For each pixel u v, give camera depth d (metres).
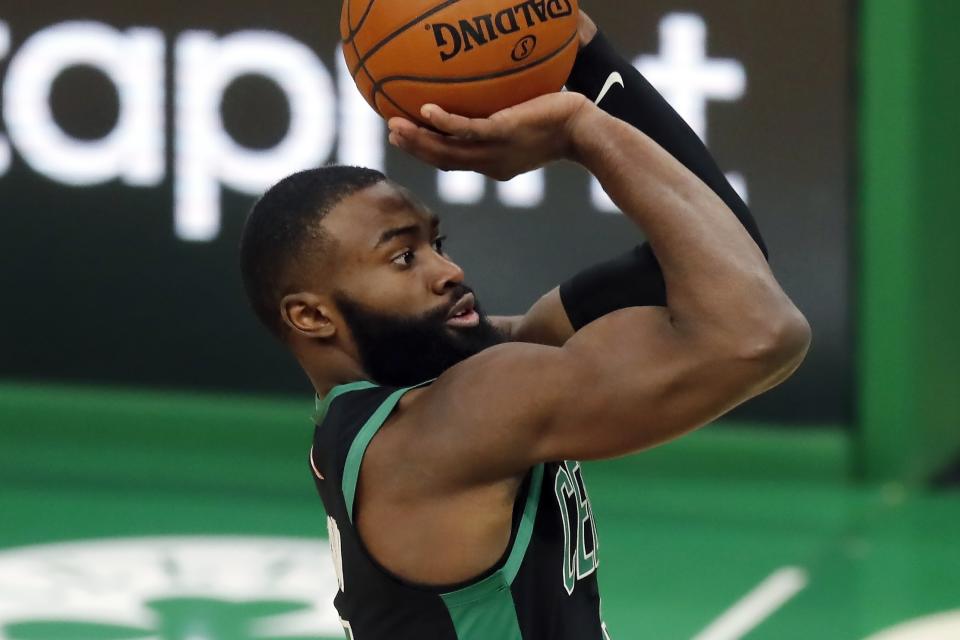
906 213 23.25
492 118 6.24
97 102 22.33
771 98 22.91
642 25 22.50
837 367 23.48
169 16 22.27
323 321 6.70
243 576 16.86
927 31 23.23
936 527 20.67
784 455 23.45
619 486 22.83
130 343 22.77
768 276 6.06
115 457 22.56
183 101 22.38
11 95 22.20
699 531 20.31
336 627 14.88
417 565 6.14
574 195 22.61
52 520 19.55
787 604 16.56
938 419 24.08
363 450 6.24
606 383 5.99
